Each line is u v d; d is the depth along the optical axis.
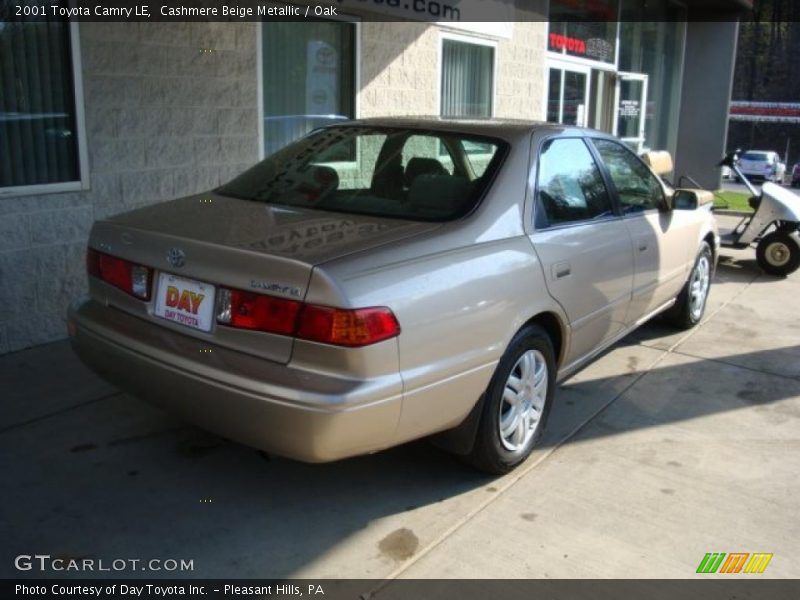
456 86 9.09
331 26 7.12
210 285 2.99
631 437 4.16
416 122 4.06
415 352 2.94
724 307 7.04
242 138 6.28
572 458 3.89
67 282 5.25
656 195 5.20
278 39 6.69
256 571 2.90
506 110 9.98
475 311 3.17
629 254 4.52
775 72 62.06
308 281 2.75
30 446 3.74
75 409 4.16
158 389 3.11
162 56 5.57
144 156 5.58
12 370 4.68
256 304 2.84
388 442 2.97
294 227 3.19
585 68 12.70
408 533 3.18
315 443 2.76
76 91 5.08
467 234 3.29
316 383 2.73
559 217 3.94
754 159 38.34
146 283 3.21
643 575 2.96
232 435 2.98
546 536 3.19
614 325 4.57
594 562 3.02
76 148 5.17
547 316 3.80
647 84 15.51
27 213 4.94
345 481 3.57
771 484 3.70
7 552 2.93
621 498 3.51
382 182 3.72
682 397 4.77
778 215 8.32
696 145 17.14
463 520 3.29
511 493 3.52
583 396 4.73
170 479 3.51
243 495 3.41
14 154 4.90
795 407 4.66
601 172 4.48
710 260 6.35
